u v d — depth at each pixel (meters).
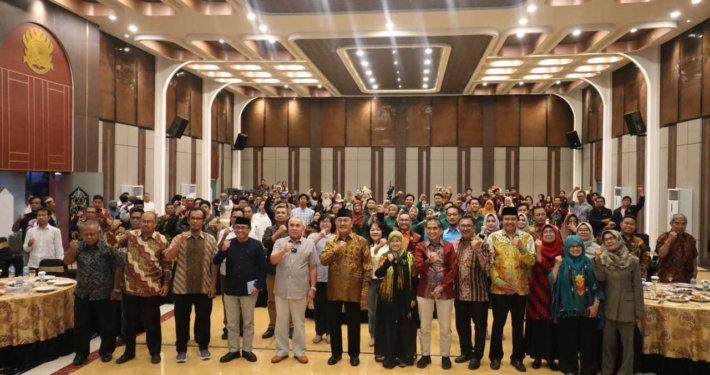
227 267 5.35
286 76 16.36
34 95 9.26
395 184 20.44
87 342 5.26
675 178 11.84
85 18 10.63
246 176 21.17
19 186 9.39
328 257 5.11
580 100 19.30
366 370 5.07
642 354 5.00
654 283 5.61
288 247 5.20
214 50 13.66
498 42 12.05
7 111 8.64
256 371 5.04
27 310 4.97
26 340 4.96
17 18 8.84
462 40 11.71
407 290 5.18
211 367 5.14
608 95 16.11
